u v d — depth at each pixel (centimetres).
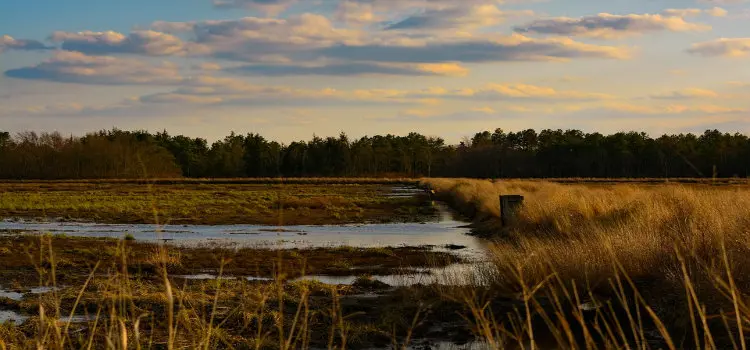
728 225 1115
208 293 1134
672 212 1462
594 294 978
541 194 2655
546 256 1052
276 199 4631
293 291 1177
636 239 1127
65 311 999
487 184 4647
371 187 7788
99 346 779
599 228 1375
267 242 2147
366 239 2261
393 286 1261
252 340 823
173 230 2639
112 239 2203
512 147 14100
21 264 1577
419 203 4416
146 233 2483
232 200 4719
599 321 894
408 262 1644
